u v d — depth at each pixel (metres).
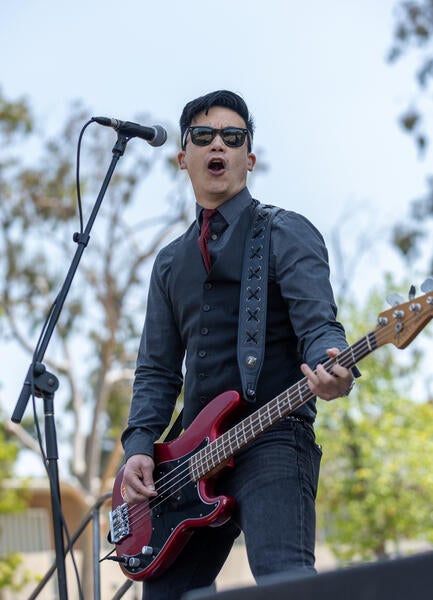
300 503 3.52
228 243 3.81
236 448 3.57
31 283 21.23
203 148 3.94
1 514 22.59
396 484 19.58
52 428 4.10
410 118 17.72
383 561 2.04
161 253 4.17
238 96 4.04
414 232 17.67
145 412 4.15
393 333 3.14
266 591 2.17
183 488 3.82
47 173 20.91
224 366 3.78
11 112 20.55
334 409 19.48
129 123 4.45
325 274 3.65
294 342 3.73
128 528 4.03
